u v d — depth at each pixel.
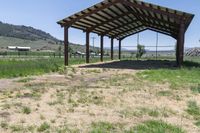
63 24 28.70
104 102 9.84
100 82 15.58
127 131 6.64
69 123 7.29
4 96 10.91
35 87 13.38
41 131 6.64
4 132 6.55
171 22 30.36
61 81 16.00
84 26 33.44
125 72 21.80
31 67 20.72
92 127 6.94
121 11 31.83
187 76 17.67
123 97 10.84
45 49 159.75
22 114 8.13
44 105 9.32
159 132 6.62
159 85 14.23
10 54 72.31
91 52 88.31
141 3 25.20
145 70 22.20
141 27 44.38
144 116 8.16
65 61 28.64
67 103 9.63
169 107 9.36
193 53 78.75
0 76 17.02
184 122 7.73
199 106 9.55
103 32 40.19
